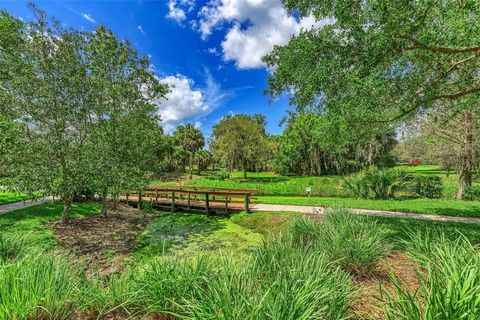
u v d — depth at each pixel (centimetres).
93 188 860
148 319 240
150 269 290
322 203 1099
